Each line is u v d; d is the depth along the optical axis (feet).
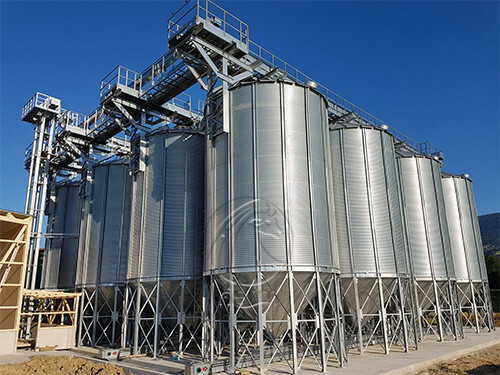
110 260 108.06
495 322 156.56
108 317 113.91
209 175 77.46
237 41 83.87
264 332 77.97
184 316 82.38
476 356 84.53
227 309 71.20
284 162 70.54
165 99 103.50
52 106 134.82
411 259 104.53
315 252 68.18
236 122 75.10
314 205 71.05
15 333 96.12
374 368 65.46
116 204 112.57
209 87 83.46
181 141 93.61
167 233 87.51
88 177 119.24
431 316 153.38
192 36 78.69
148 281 85.15
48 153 132.26
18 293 98.58
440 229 112.16
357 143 92.02
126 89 98.53
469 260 131.44
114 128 119.24
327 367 66.90
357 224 86.69
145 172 94.48
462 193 138.92
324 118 81.46
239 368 66.28
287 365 68.85
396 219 91.50
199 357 80.12
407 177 114.11
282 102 74.13
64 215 131.75
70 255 124.98
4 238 103.96
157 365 72.90
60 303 117.80
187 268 84.64
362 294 85.81
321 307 65.98
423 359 73.67
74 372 64.18
